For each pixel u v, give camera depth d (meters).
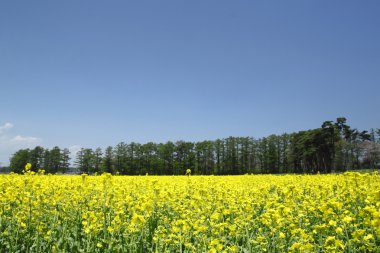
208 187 14.19
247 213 8.71
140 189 13.41
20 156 94.75
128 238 7.39
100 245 6.80
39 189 9.08
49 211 8.39
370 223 5.66
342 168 85.06
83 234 7.52
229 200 11.01
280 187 15.56
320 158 76.69
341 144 79.62
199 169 103.50
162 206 10.38
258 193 11.89
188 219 8.05
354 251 5.96
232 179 22.30
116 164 102.31
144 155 103.38
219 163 103.62
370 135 97.06
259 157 103.00
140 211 8.30
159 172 101.81
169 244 7.23
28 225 7.39
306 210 8.94
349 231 6.97
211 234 7.66
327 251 5.73
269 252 6.68
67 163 103.75
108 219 7.91
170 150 103.19
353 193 10.09
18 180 11.06
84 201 9.95
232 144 104.06
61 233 7.51
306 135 77.69
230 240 7.68
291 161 85.00
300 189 13.82
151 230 7.84
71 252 7.05
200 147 103.81
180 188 14.59
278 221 6.80
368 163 84.94
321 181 17.39
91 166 102.12
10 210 8.45
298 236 6.93
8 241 7.16
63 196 9.98
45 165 100.31
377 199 6.77
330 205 7.09
